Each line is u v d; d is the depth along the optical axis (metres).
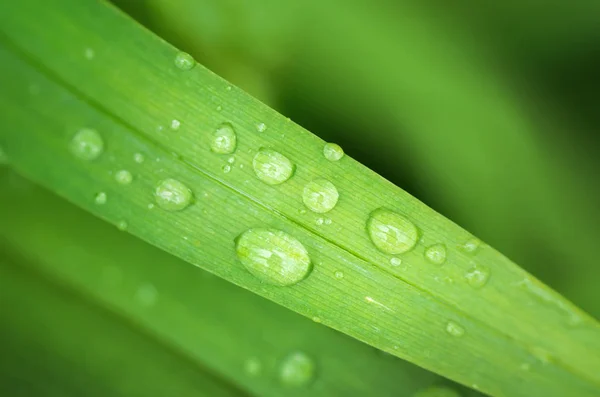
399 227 0.09
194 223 0.09
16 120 0.09
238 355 0.10
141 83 0.09
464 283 0.09
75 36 0.09
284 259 0.09
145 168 0.09
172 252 0.09
